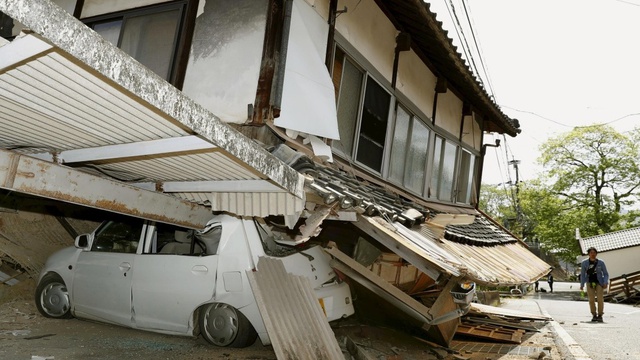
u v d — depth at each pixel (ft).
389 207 21.43
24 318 21.95
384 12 28.02
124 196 14.62
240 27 19.38
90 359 16.02
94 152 12.07
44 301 22.52
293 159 16.22
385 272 24.76
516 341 26.50
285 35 18.76
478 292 53.93
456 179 43.65
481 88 36.29
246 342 17.61
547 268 41.24
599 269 39.65
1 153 11.21
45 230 28.81
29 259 27.04
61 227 29.96
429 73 35.63
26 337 18.54
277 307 15.20
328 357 15.47
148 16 21.67
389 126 29.30
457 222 28.53
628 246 109.19
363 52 25.73
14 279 26.78
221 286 17.42
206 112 9.78
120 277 19.80
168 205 16.34
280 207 14.19
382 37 28.07
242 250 17.40
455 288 20.48
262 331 17.01
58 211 30.07
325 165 21.57
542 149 126.62
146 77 8.23
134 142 11.39
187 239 20.68
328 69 21.70
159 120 9.55
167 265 18.60
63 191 12.62
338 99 23.79
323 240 21.02
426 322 20.70
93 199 13.56
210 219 18.61
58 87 8.46
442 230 24.67
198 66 19.88
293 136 19.92
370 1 26.37
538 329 31.40
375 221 18.17
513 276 26.35
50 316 22.40
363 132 26.53
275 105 17.98
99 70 7.32
